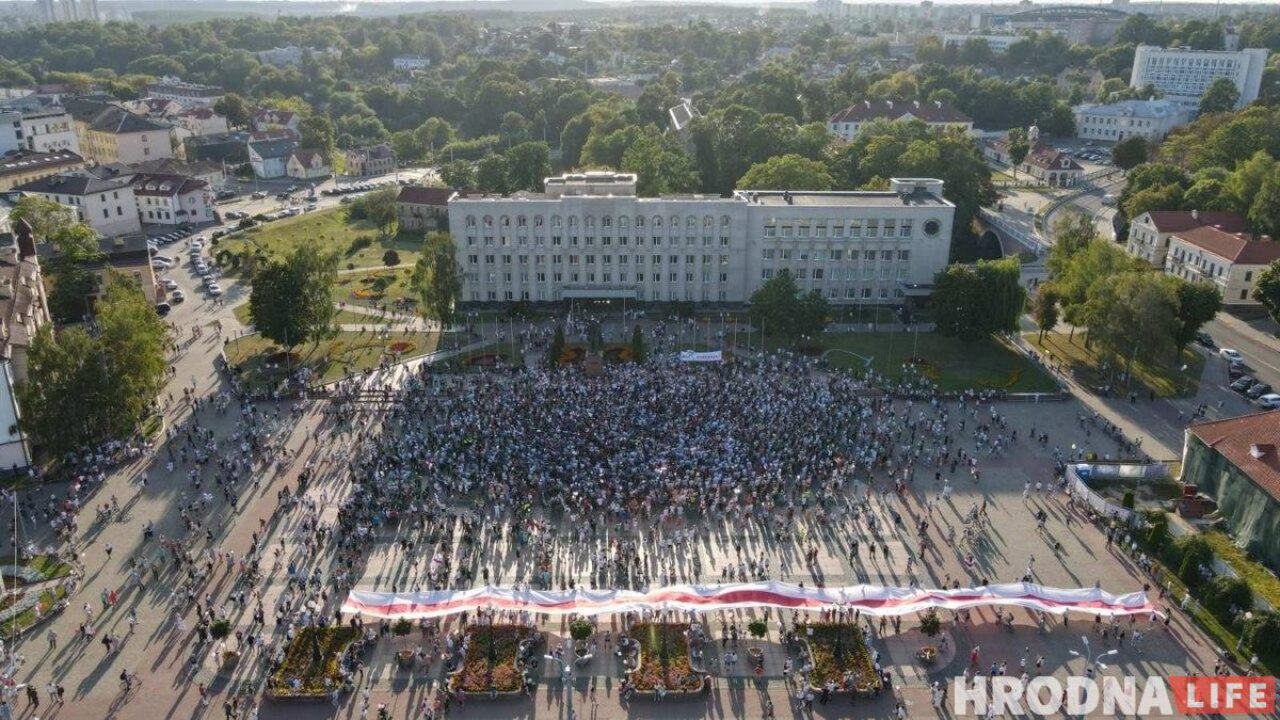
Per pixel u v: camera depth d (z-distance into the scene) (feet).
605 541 331.98
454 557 321.93
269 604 297.12
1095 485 372.79
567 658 275.18
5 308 413.18
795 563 320.50
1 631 282.77
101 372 385.91
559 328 492.95
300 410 441.68
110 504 358.02
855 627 283.79
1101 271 500.33
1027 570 316.40
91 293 561.84
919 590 286.46
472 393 453.17
